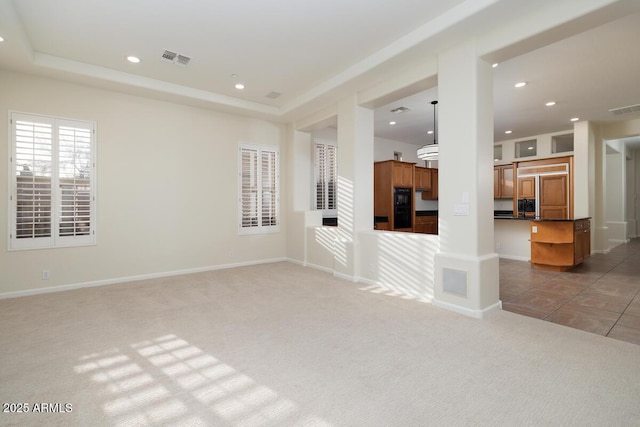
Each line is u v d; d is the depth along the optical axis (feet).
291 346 8.29
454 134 10.76
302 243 19.30
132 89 14.64
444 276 11.10
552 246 17.54
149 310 11.11
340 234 16.01
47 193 13.35
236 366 7.30
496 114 19.53
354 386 6.48
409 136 26.61
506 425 5.32
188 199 17.07
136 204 15.51
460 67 10.54
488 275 10.53
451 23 9.50
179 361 7.54
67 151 13.76
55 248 13.53
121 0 9.04
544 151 24.86
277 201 20.44
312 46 11.72
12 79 12.69
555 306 11.52
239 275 16.51
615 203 28.89
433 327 9.48
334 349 8.11
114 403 5.95
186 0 9.05
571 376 6.79
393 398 6.07
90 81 13.70
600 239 22.71
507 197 27.27
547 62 12.55
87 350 8.10
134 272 15.46
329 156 23.22
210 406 5.86
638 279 15.38
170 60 12.78
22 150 12.88
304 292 13.33
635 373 6.89
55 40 11.25
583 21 8.23
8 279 12.63
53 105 13.48
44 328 9.49
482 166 10.44
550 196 23.59
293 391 6.32
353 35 10.98
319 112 17.72
